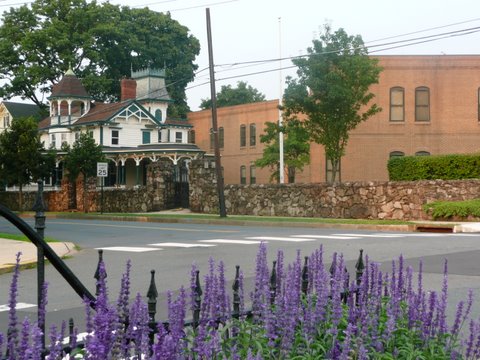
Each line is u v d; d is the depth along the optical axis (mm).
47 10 68812
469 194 27109
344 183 29953
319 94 32875
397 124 38375
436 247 15453
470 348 4863
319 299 4594
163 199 39281
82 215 38531
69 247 16859
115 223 30188
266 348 4238
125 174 56188
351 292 5184
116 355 3355
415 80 38438
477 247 15406
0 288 10766
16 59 68375
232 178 55656
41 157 45969
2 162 45562
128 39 73062
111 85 73312
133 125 57188
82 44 67875
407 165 30188
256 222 28156
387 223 25156
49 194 47844
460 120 38312
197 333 4227
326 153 34375
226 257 14094
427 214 26844
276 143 44438
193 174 37219
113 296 9633
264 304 4410
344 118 33094
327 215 30609
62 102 59250
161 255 14859
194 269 4496
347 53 32531
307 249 15328
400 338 4898
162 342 3578
